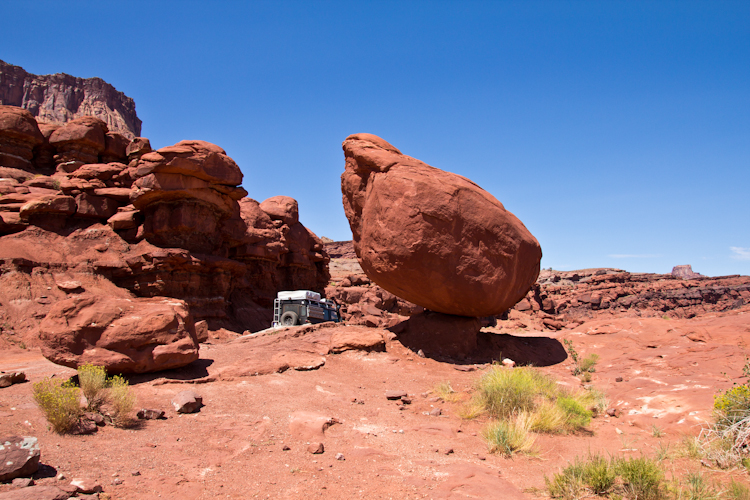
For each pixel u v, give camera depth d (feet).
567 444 23.84
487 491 17.53
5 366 40.32
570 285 307.78
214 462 18.86
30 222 78.18
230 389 30.01
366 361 41.01
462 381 37.01
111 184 88.53
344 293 123.44
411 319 49.62
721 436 21.11
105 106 469.98
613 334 48.32
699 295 271.69
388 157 43.39
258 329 94.32
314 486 17.11
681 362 35.91
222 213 91.20
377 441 23.00
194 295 81.82
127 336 30.55
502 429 23.70
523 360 45.42
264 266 109.81
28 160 101.35
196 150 80.84
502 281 42.68
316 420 24.40
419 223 40.34
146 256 77.20
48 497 13.64
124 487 15.80
